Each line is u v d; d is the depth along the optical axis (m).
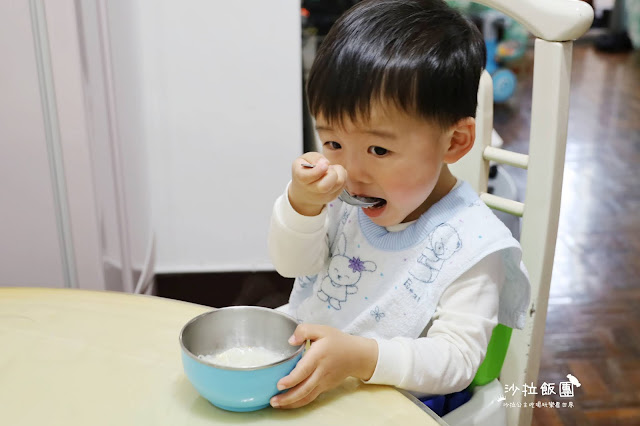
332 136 0.72
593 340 1.87
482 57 0.76
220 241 2.07
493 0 0.79
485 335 0.74
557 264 2.28
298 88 1.93
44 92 1.27
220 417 0.57
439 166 0.74
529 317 0.84
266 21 1.87
